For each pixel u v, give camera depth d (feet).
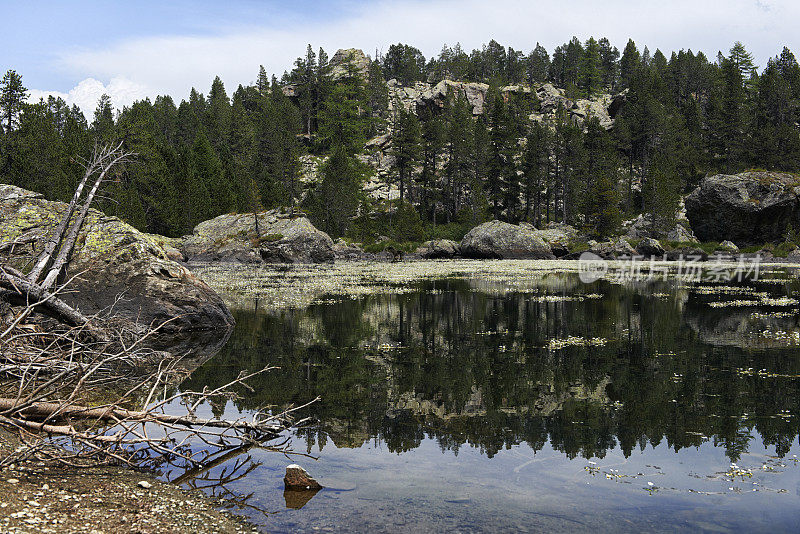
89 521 13.29
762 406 25.38
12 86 199.93
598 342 41.73
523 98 498.28
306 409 25.16
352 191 344.49
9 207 45.55
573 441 21.01
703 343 40.96
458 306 64.08
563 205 348.18
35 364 22.67
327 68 509.35
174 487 16.56
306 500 15.71
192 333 46.14
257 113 481.46
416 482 17.08
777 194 209.56
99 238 46.32
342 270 140.97
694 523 14.25
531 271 134.62
